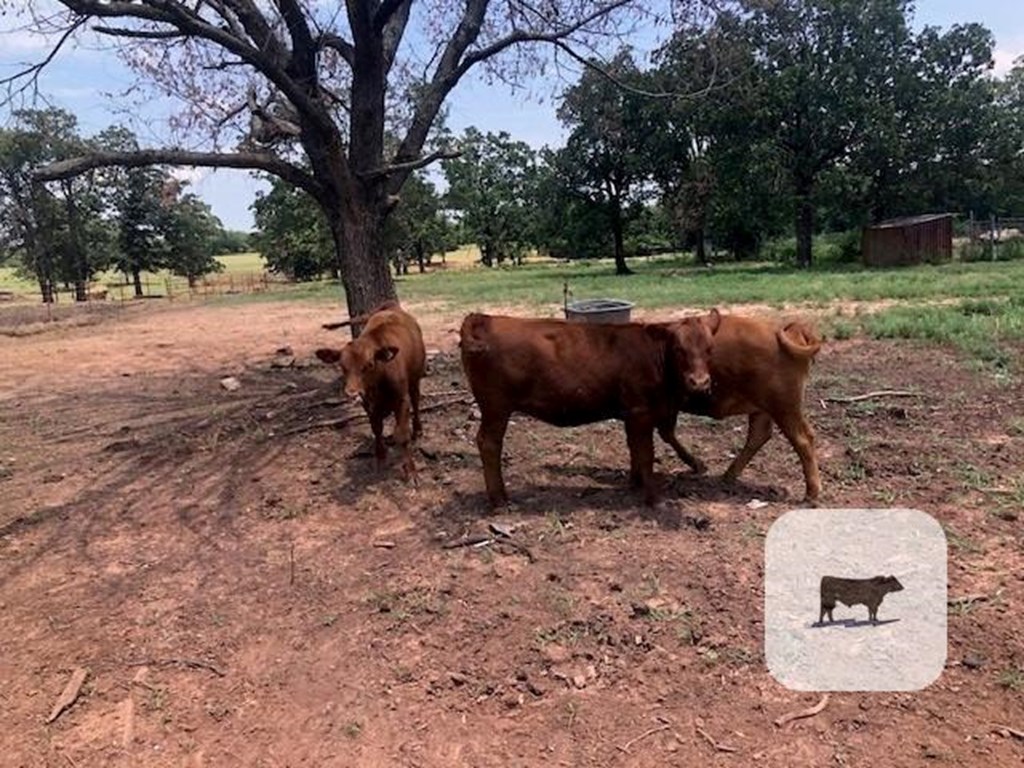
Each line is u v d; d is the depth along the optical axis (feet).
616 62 42.27
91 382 44.57
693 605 15.01
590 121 123.95
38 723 13.42
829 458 22.40
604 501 20.34
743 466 21.04
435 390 34.37
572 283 102.53
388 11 31.91
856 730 11.66
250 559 19.01
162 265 193.36
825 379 31.58
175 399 38.22
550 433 26.58
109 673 14.70
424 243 207.00
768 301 64.39
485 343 19.29
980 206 139.23
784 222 122.93
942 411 26.45
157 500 23.45
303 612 16.26
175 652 15.23
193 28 28.17
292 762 12.10
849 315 51.67
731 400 19.43
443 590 16.37
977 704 11.97
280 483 23.97
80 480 25.86
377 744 12.28
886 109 110.52
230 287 169.07
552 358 19.06
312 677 14.07
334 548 19.21
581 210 136.77
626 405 19.26
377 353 22.04
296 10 31.63
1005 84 157.89
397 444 23.38
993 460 21.50
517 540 18.28
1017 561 15.90
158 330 70.90
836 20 110.73
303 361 46.91
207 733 12.92
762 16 107.76
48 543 20.86
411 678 13.71
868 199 122.62
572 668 13.52
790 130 115.34
